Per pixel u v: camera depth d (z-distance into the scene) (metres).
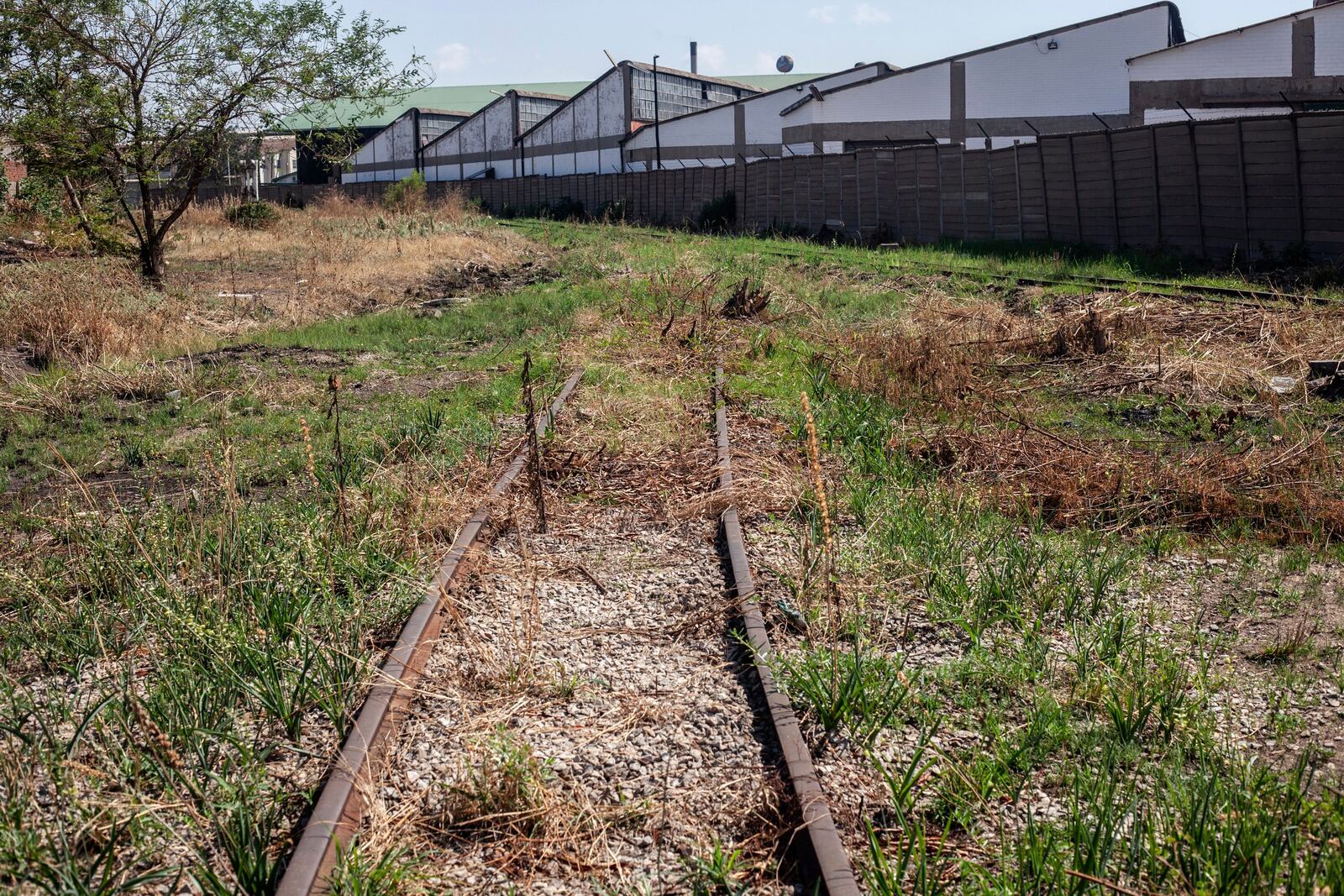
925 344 11.56
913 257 24.59
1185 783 3.75
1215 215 21.09
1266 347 11.55
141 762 3.87
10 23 17.03
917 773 3.92
